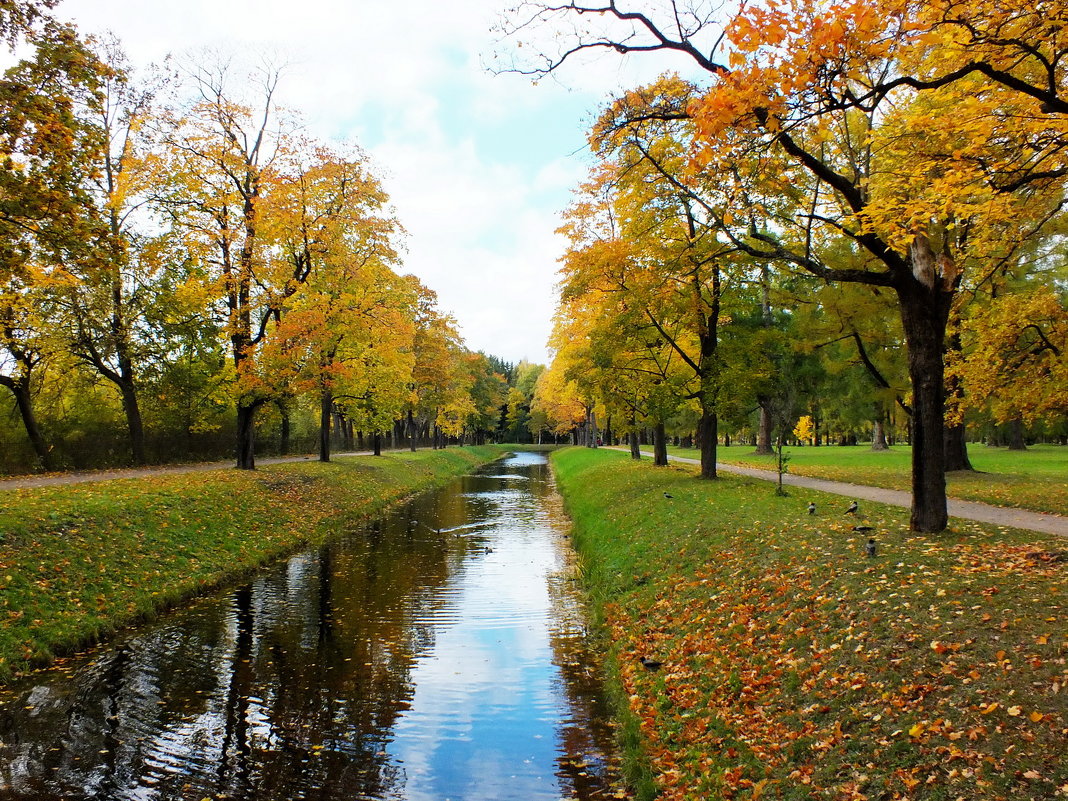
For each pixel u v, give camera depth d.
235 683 8.47
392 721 7.44
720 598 9.40
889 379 22.72
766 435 38.28
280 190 21.17
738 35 6.54
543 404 80.69
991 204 8.47
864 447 46.16
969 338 19.61
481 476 46.22
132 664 9.08
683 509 15.47
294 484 22.80
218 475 21.33
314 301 22.59
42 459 23.33
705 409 19.59
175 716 7.50
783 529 11.71
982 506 13.61
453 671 8.93
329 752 6.71
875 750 5.00
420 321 43.12
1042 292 16.19
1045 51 9.53
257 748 6.79
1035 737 4.48
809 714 5.84
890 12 6.35
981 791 4.21
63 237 10.74
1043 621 5.89
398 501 28.73
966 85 8.42
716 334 20.27
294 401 29.30
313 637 10.32
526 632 10.60
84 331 23.95
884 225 8.35
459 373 55.50
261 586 13.50
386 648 9.84
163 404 29.56
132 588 11.59
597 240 21.92
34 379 25.88
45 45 10.48
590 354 20.80
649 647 8.82
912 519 10.27
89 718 7.41
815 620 7.50
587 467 37.12
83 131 11.12
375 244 26.97
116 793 5.90
